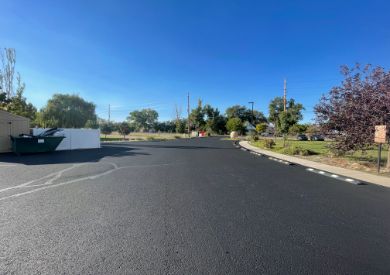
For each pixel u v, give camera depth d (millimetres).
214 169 12141
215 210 6113
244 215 5805
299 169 12625
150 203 6562
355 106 12766
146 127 110312
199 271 3562
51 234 4629
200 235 4715
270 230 4996
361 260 3922
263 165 13867
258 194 7664
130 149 22375
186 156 17500
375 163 14047
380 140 11266
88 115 61312
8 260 3744
